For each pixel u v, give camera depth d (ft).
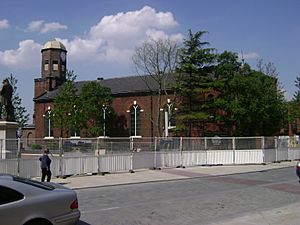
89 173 76.43
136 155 85.71
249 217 36.65
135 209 41.19
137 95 199.52
